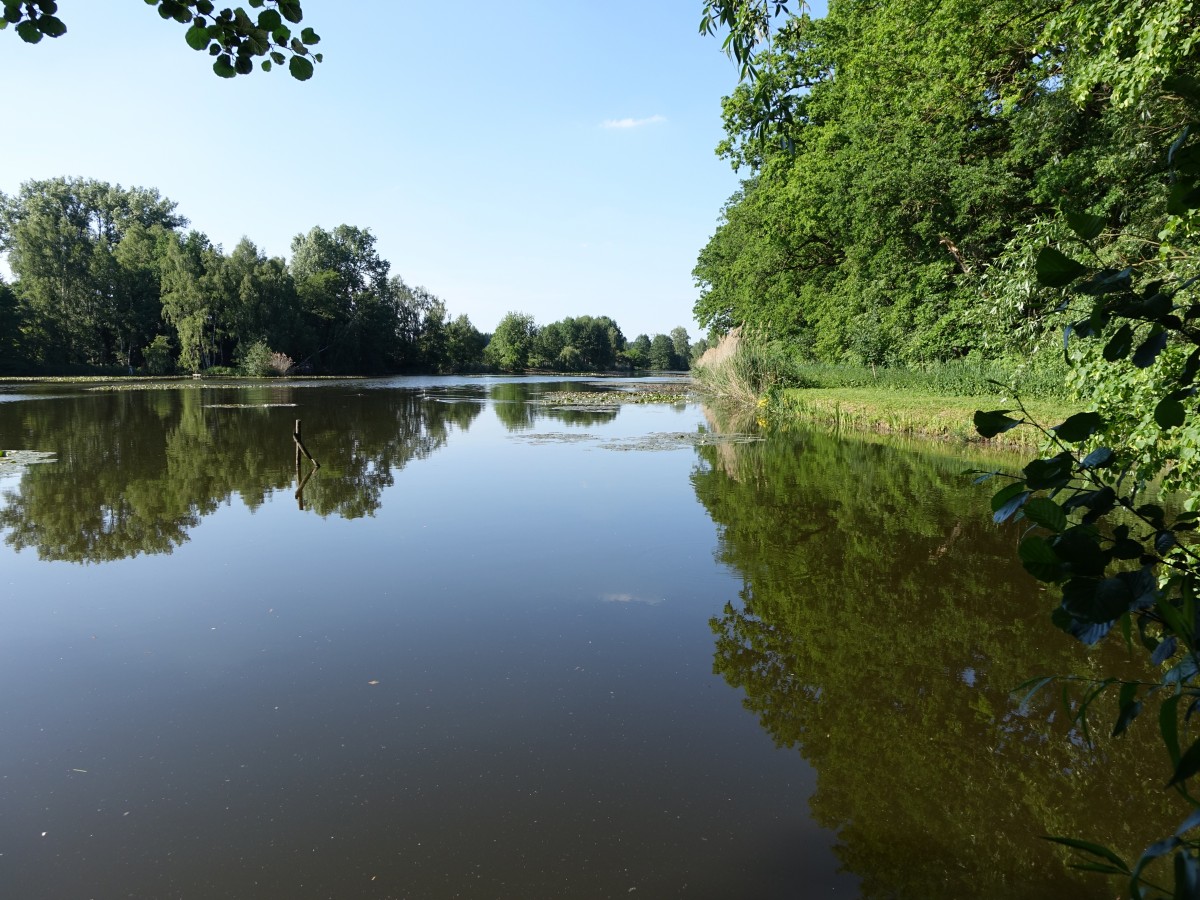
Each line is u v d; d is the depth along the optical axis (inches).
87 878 105.8
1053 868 107.8
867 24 778.2
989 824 118.3
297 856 110.3
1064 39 534.0
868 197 735.1
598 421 828.0
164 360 2080.5
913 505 348.2
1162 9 251.9
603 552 276.7
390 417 864.9
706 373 1401.3
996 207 664.4
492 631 200.1
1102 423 50.7
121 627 203.9
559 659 181.9
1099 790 127.5
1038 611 211.9
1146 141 449.7
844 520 322.0
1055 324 319.6
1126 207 520.7
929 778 131.1
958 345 717.9
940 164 673.6
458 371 3211.1
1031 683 55.2
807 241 992.9
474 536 301.1
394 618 209.9
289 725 149.9
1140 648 185.2
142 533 307.7
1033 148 606.5
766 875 106.1
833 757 137.5
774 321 1122.0
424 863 108.6
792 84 167.3
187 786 128.8
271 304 2134.6
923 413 601.3
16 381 1717.5
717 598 225.6
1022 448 476.4
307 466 482.6
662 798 124.7
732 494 381.1
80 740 144.6
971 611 212.4
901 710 155.9
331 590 234.4
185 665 179.3
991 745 142.0
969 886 104.0
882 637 194.9
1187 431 137.6
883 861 109.0
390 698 161.6
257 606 220.2
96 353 2070.6
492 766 134.4
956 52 650.8
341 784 129.0
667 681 169.6
